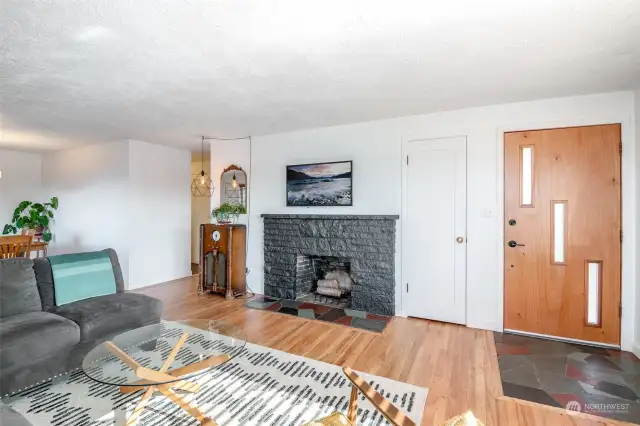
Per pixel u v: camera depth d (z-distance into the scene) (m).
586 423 1.84
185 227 5.81
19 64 2.28
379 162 3.81
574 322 2.99
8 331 2.08
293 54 2.16
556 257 3.05
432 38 1.96
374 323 3.42
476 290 3.34
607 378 2.33
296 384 2.23
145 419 1.87
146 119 3.74
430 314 3.55
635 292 2.78
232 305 4.05
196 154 6.24
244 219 4.75
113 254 3.29
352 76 2.53
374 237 3.74
